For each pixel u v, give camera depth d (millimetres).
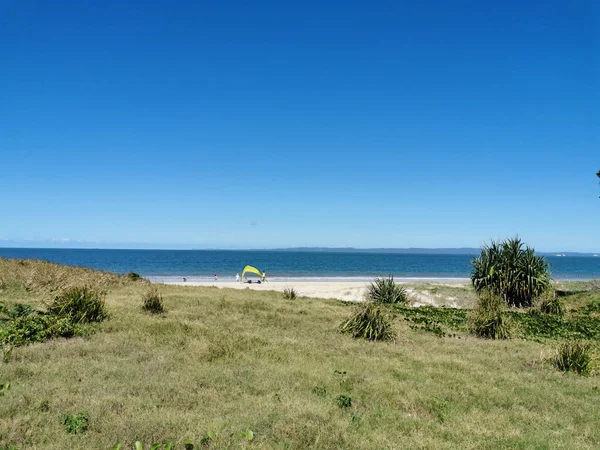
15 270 19703
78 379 7000
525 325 16125
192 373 7684
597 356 10539
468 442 5684
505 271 23328
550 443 5777
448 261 168625
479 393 7832
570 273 96375
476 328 14000
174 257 164625
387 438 5621
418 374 8797
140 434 5121
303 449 5148
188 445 4969
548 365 10266
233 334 11234
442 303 24094
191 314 14031
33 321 10188
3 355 8070
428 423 6305
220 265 104375
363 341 11875
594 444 5988
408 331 13922
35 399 5934
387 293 23328
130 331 10711
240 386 7273
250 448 4996
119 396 6262
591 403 7664
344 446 5285
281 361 9180
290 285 41812
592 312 20766
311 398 6871
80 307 11797
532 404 7508
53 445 4758
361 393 7402
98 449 4812
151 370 7727
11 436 4875
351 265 119625
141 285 23391
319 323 14297
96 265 95875
